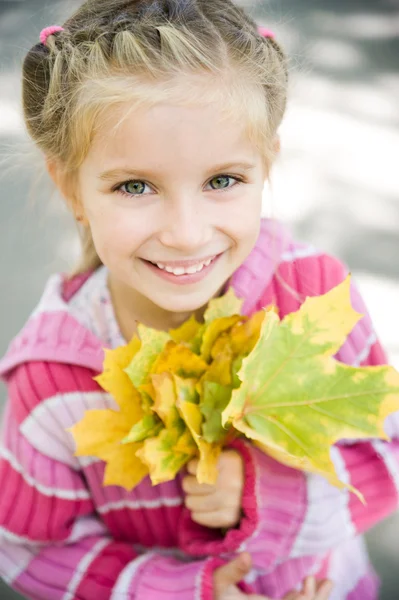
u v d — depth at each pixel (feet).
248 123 1.95
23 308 5.41
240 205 2.01
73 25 2.18
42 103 2.23
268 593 2.35
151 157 1.90
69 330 2.34
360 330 2.41
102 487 2.36
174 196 1.95
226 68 1.97
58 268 5.68
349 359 2.38
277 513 2.20
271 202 2.39
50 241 5.92
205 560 2.24
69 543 2.40
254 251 2.39
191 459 2.04
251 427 1.95
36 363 2.32
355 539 2.68
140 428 1.97
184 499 2.35
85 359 2.28
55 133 2.14
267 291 2.39
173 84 1.91
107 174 1.96
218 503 2.16
